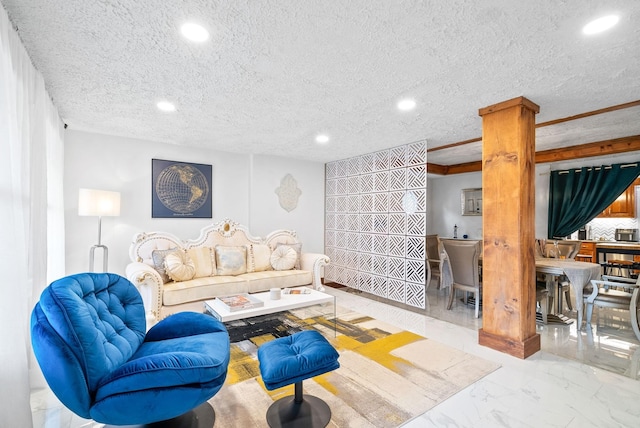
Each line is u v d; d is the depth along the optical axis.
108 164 3.93
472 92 2.51
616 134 3.98
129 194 4.07
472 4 1.47
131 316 2.01
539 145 4.64
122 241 4.03
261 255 4.42
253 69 2.14
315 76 2.25
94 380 1.42
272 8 1.51
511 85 2.38
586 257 5.66
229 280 3.74
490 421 1.82
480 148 4.93
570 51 1.89
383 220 4.65
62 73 2.22
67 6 1.49
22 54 1.80
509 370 2.41
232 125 3.46
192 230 4.55
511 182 2.66
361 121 3.28
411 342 2.96
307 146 4.47
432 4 1.47
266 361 1.77
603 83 2.35
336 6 1.49
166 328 2.08
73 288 1.63
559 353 2.75
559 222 5.87
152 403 1.44
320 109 2.93
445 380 2.26
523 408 1.94
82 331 1.42
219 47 1.87
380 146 4.43
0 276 1.42
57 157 3.00
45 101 2.37
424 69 2.13
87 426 1.77
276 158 5.26
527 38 1.75
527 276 2.68
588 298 3.39
